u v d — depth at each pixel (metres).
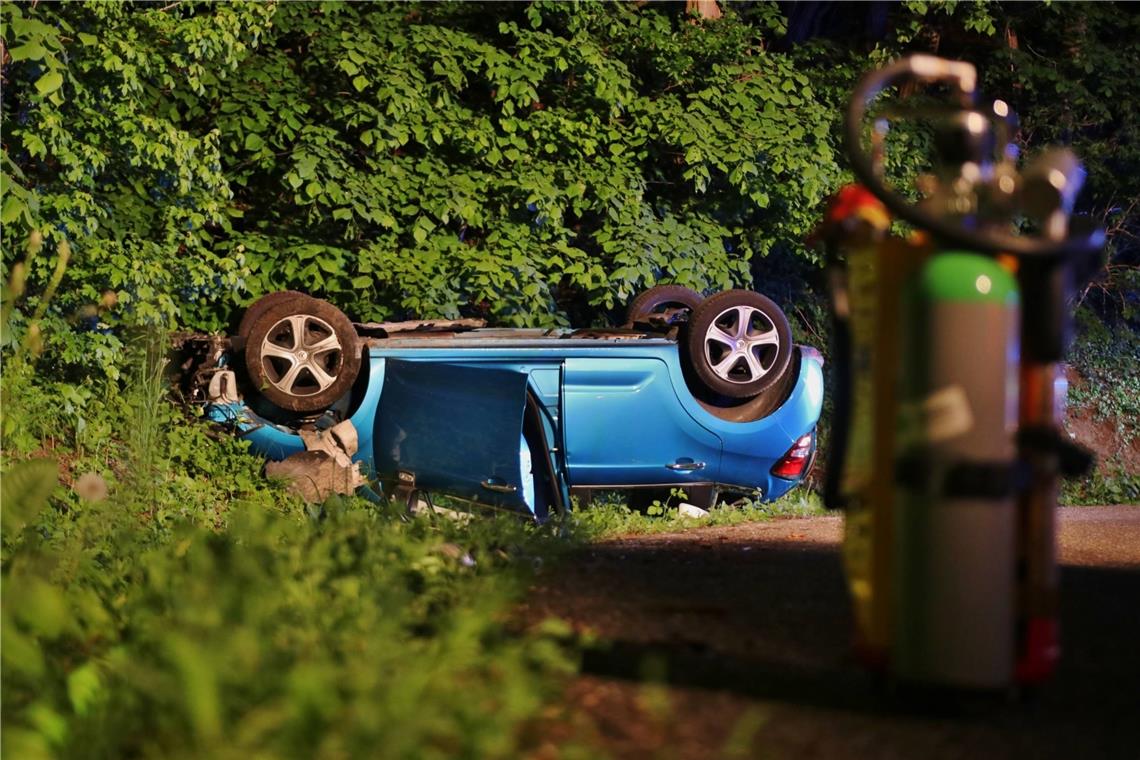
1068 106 23.12
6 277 12.60
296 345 12.30
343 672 3.68
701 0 19.23
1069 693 4.48
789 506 13.80
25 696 4.07
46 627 4.46
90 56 13.20
